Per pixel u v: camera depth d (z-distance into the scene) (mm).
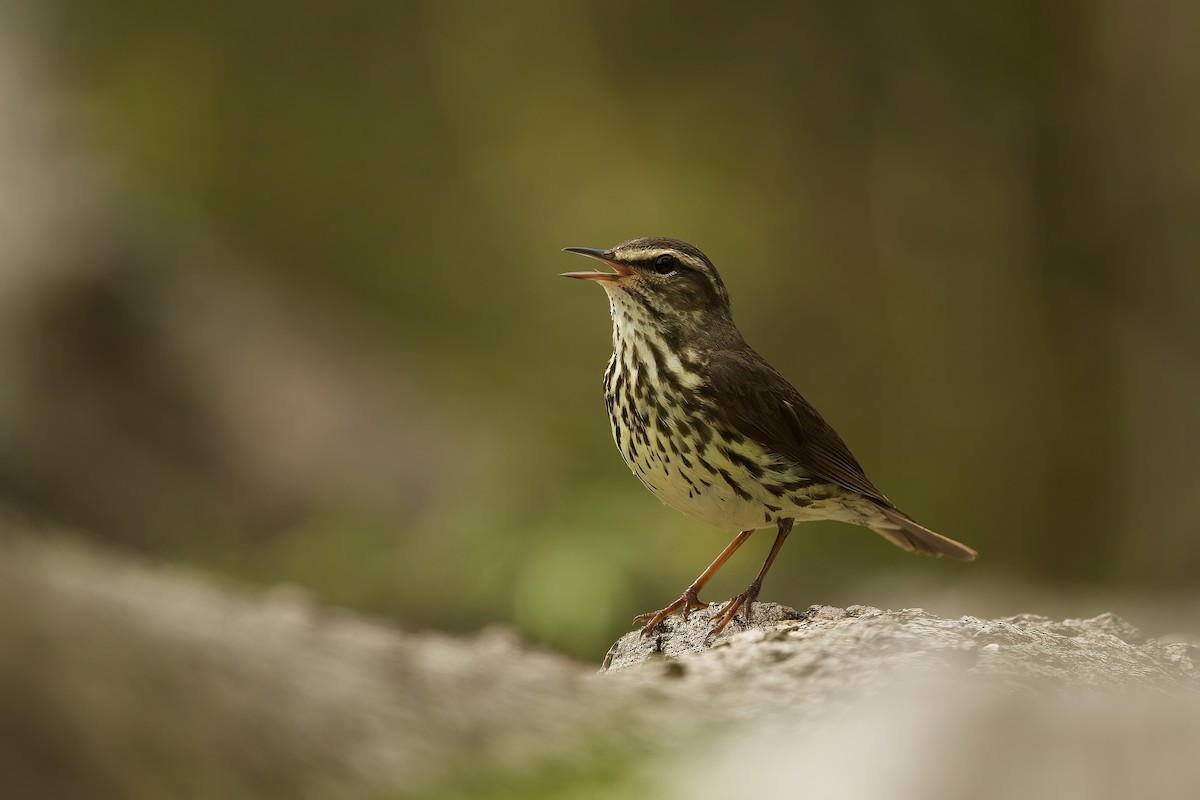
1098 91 20078
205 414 16953
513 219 20922
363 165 21578
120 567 4066
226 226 20969
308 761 3125
